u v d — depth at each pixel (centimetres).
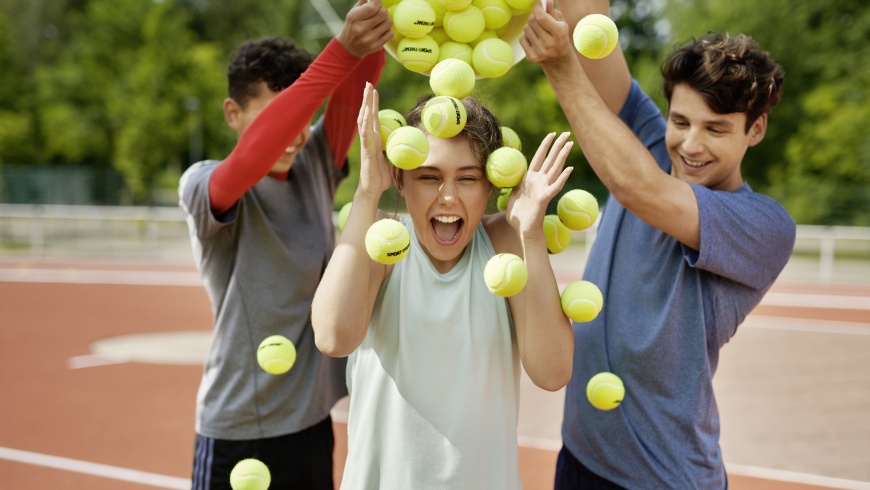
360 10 186
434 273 181
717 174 210
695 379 202
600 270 222
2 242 1792
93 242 1803
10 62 2808
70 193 2220
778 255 210
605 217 232
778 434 537
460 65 168
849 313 1061
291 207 245
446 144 168
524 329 178
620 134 189
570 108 193
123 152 2452
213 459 238
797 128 2056
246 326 237
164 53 2603
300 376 241
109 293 1177
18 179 2161
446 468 174
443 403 176
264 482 207
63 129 2656
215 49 2875
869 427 554
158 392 630
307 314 242
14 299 1114
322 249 249
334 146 257
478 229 193
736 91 196
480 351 179
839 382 686
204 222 226
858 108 1934
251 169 209
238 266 237
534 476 443
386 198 227
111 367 712
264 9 2786
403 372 178
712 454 205
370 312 178
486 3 183
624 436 207
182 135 2514
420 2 177
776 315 1043
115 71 2752
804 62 2050
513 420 183
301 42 2498
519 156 170
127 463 470
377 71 245
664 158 233
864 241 1566
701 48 204
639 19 2411
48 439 514
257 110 249
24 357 756
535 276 173
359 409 187
